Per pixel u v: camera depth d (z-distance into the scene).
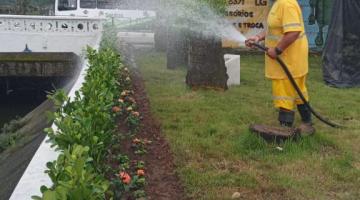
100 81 6.23
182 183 5.40
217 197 5.16
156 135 6.83
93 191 3.41
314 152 6.33
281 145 6.41
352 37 10.98
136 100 8.68
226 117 7.82
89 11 19.42
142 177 5.30
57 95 5.28
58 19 16.31
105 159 5.36
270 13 6.68
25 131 9.91
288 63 6.61
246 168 5.85
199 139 6.74
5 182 6.75
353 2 10.89
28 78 15.19
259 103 8.76
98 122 5.02
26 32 16.33
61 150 4.34
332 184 5.52
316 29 15.91
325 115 8.21
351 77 10.95
